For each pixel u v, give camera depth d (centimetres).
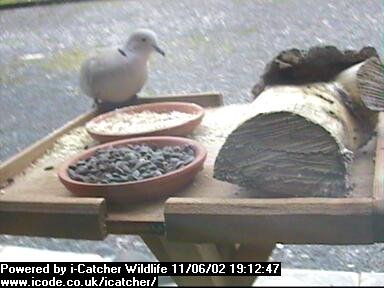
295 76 121
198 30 179
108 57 158
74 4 199
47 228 93
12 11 206
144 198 97
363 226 82
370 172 100
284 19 172
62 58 193
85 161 109
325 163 89
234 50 166
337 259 157
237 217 86
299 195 91
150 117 139
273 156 91
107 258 153
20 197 96
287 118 90
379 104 113
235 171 93
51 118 178
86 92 162
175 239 89
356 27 154
